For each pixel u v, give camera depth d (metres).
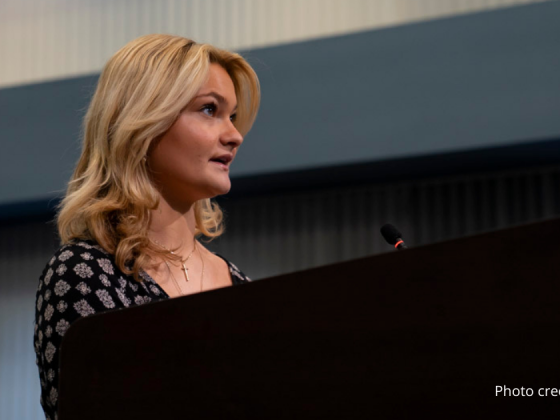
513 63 6.33
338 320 1.43
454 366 1.35
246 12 7.14
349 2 6.92
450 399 1.34
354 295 1.43
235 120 2.62
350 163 6.75
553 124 6.14
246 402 1.46
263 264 8.25
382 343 1.40
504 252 1.35
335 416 1.40
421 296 1.39
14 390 8.73
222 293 1.52
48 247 8.90
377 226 7.89
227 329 1.50
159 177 2.35
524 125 6.23
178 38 2.43
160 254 2.30
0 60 7.83
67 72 7.60
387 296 1.41
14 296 8.94
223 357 1.49
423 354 1.37
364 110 6.73
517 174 7.39
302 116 6.91
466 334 1.35
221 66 2.48
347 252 7.96
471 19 6.49
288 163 6.92
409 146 6.56
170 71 2.32
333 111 6.82
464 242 1.37
